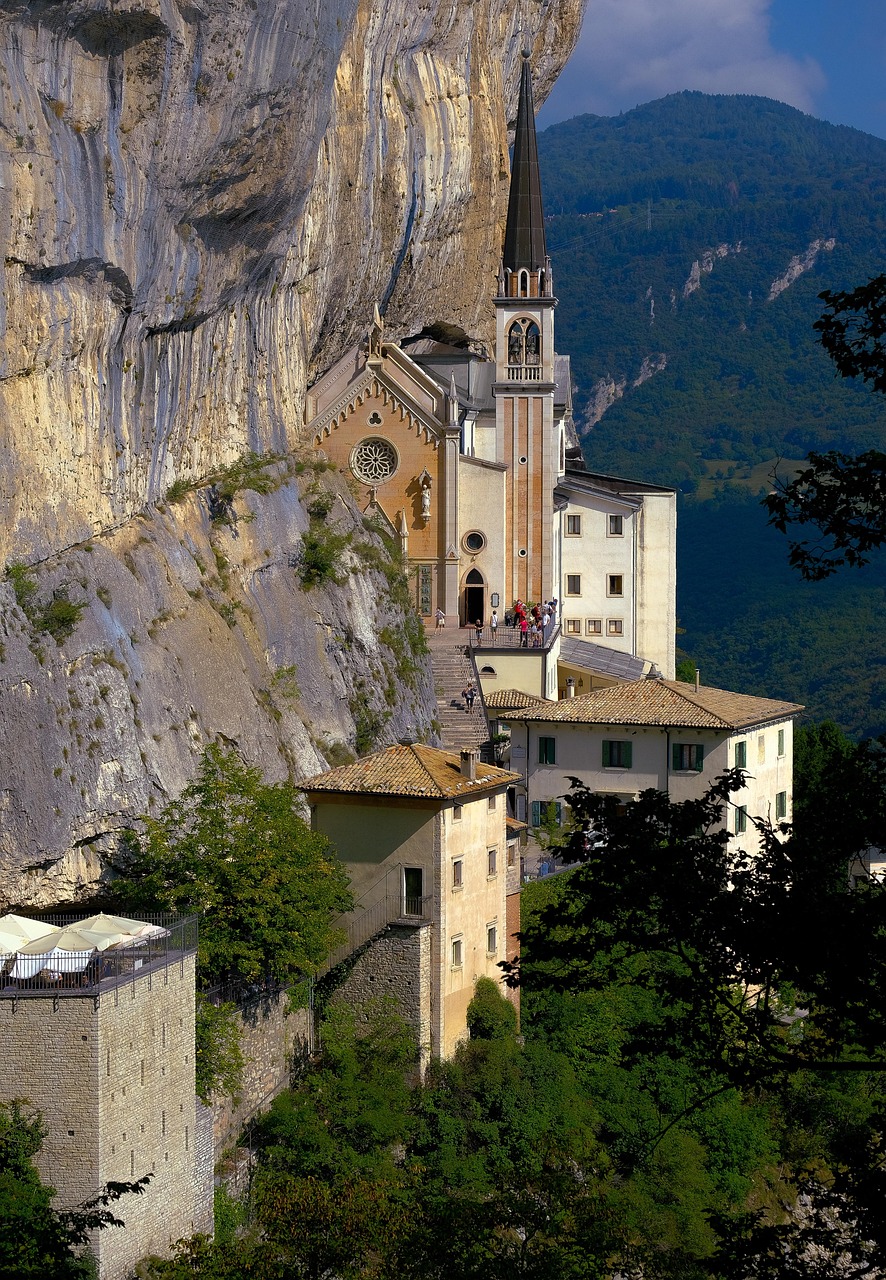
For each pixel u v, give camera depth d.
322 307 99.50
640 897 30.22
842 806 31.33
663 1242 64.88
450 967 70.00
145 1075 52.97
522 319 117.94
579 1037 73.12
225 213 74.50
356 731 85.75
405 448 113.19
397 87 105.62
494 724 98.19
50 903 62.06
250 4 68.81
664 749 91.88
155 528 74.31
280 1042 65.25
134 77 64.94
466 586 115.00
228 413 84.69
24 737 60.53
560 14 137.50
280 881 64.62
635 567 130.00
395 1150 65.25
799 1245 29.23
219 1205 57.53
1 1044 50.53
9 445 62.38
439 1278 48.78
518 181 118.56
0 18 57.34
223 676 73.75
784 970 29.38
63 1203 49.97
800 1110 72.88
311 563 87.31
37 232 61.19
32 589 62.75
